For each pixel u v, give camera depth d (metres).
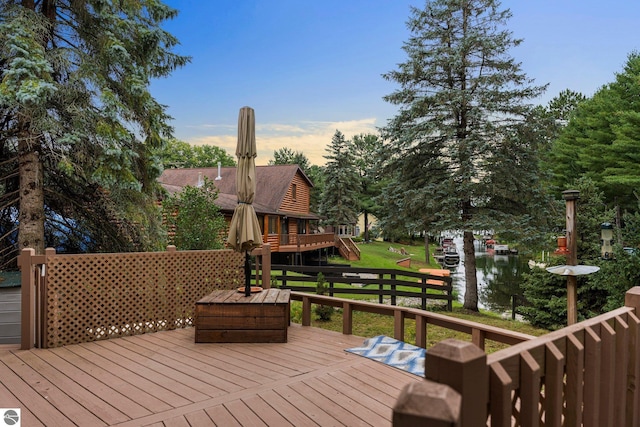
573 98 28.28
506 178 9.68
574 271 4.30
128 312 4.65
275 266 9.45
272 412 2.68
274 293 4.95
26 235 6.16
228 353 3.98
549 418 1.38
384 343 4.21
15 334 4.54
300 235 20.66
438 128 9.95
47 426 2.47
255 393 3.00
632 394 2.01
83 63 6.20
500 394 1.10
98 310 4.44
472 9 10.32
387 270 9.65
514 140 9.56
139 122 7.10
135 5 6.86
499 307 13.11
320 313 8.09
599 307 8.08
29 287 4.07
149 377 3.32
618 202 15.68
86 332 4.36
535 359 1.33
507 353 1.23
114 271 4.54
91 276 4.39
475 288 10.64
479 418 0.96
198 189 9.48
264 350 4.09
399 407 0.81
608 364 1.74
